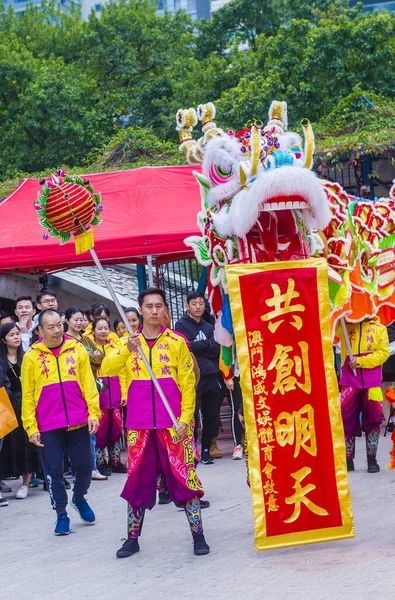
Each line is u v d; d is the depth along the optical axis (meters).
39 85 24.58
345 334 8.09
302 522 5.63
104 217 10.84
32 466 8.70
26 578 5.61
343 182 15.10
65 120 24.52
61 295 16.12
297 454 5.67
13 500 8.64
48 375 6.75
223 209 6.02
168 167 11.91
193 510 5.83
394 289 8.06
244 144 5.98
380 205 7.89
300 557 5.50
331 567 5.18
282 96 22.47
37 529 7.11
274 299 5.72
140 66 28.23
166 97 26.78
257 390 5.68
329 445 5.72
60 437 6.81
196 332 9.67
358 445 10.19
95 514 7.52
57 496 6.79
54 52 28.36
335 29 22.38
